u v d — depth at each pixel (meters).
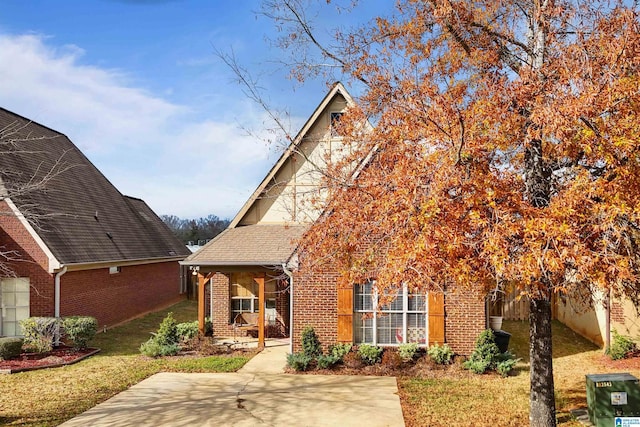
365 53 8.17
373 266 8.07
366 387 11.55
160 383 12.08
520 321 20.61
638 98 5.89
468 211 6.16
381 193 7.27
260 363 14.10
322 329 13.96
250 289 18.45
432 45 7.73
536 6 7.26
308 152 15.41
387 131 7.83
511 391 11.07
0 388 11.63
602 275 5.48
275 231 17.42
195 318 23.25
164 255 25.80
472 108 6.78
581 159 6.68
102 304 19.77
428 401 10.41
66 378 12.57
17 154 18.80
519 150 7.07
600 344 15.57
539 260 5.43
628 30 6.17
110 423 9.18
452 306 13.50
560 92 6.27
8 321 16.53
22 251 16.47
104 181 26.45
